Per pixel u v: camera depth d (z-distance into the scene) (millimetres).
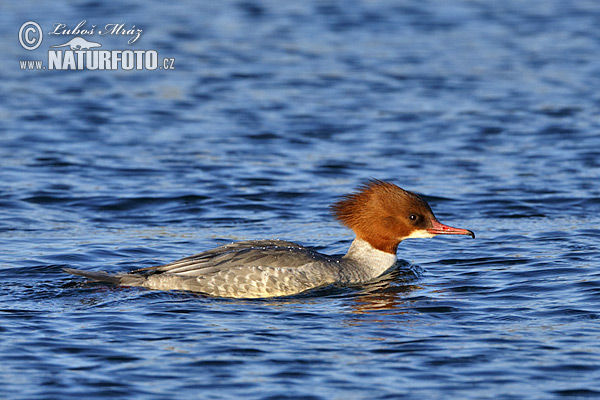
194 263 13047
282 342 10711
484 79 28828
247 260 13023
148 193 18656
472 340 10766
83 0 38781
